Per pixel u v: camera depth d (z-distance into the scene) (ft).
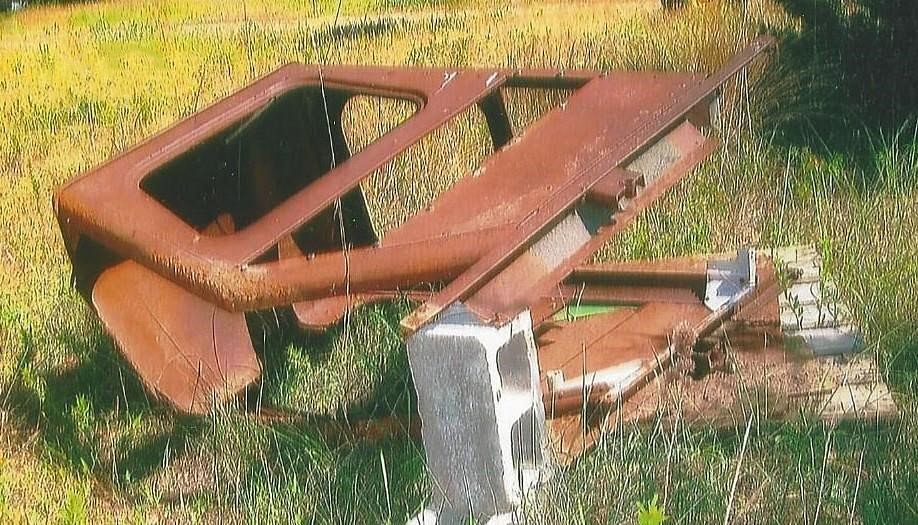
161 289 11.12
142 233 9.43
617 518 8.58
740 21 20.27
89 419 11.55
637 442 9.39
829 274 12.14
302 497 9.56
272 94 12.28
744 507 8.80
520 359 7.93
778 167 15.60
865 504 8.85
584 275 12.55
